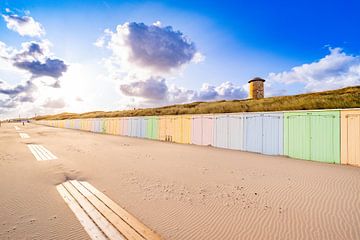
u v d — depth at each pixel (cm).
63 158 1065
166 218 414
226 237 346
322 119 995
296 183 634
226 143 1491
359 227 371
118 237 349
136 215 426
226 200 504
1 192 564
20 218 416
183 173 764
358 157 875
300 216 418
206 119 1656
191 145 1698
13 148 1453
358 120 878
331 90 2442
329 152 968
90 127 4041
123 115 4259
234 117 1438
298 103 1792
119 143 1827
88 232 365
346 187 590
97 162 965
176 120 1962
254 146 1307
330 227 373
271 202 491
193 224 389
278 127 1186
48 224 392
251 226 381
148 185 623
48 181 668
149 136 2328
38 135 2780
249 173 762
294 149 1107
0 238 345
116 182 655
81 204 482
